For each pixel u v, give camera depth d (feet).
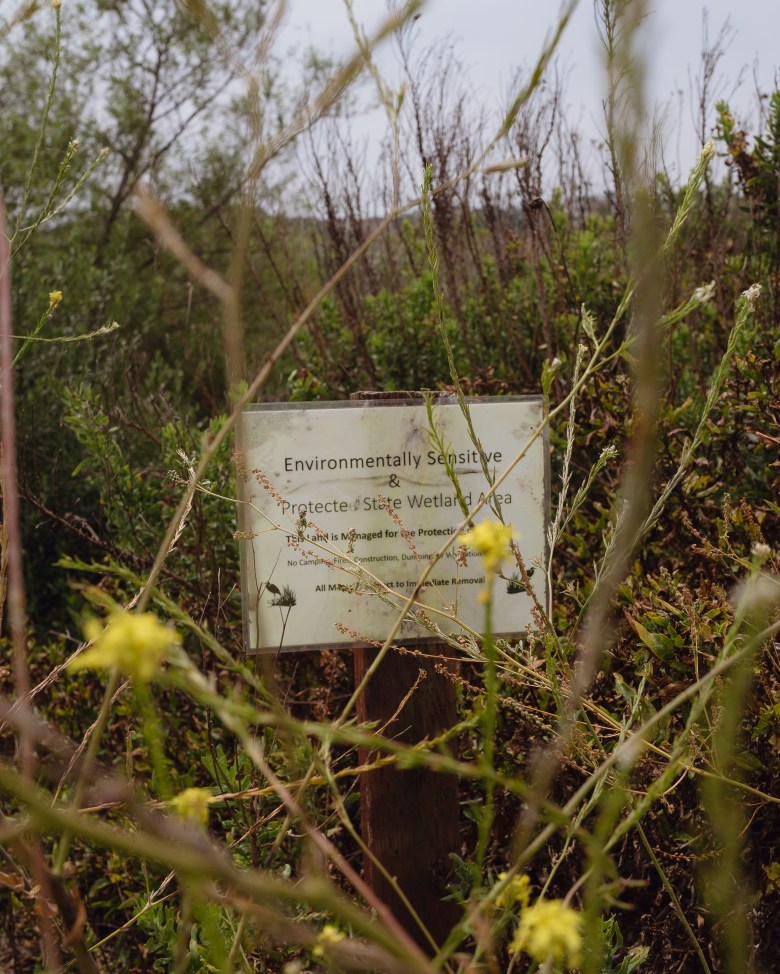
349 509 5.10
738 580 5.36
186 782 5.97
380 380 10.84
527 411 5.20
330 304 11.75
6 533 3.33
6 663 7.33
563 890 5.74
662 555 6.58
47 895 2.69
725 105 8.75
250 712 2.16
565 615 6.23
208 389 14.15
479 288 11.48
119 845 1.72
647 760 4.57
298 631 5.07
